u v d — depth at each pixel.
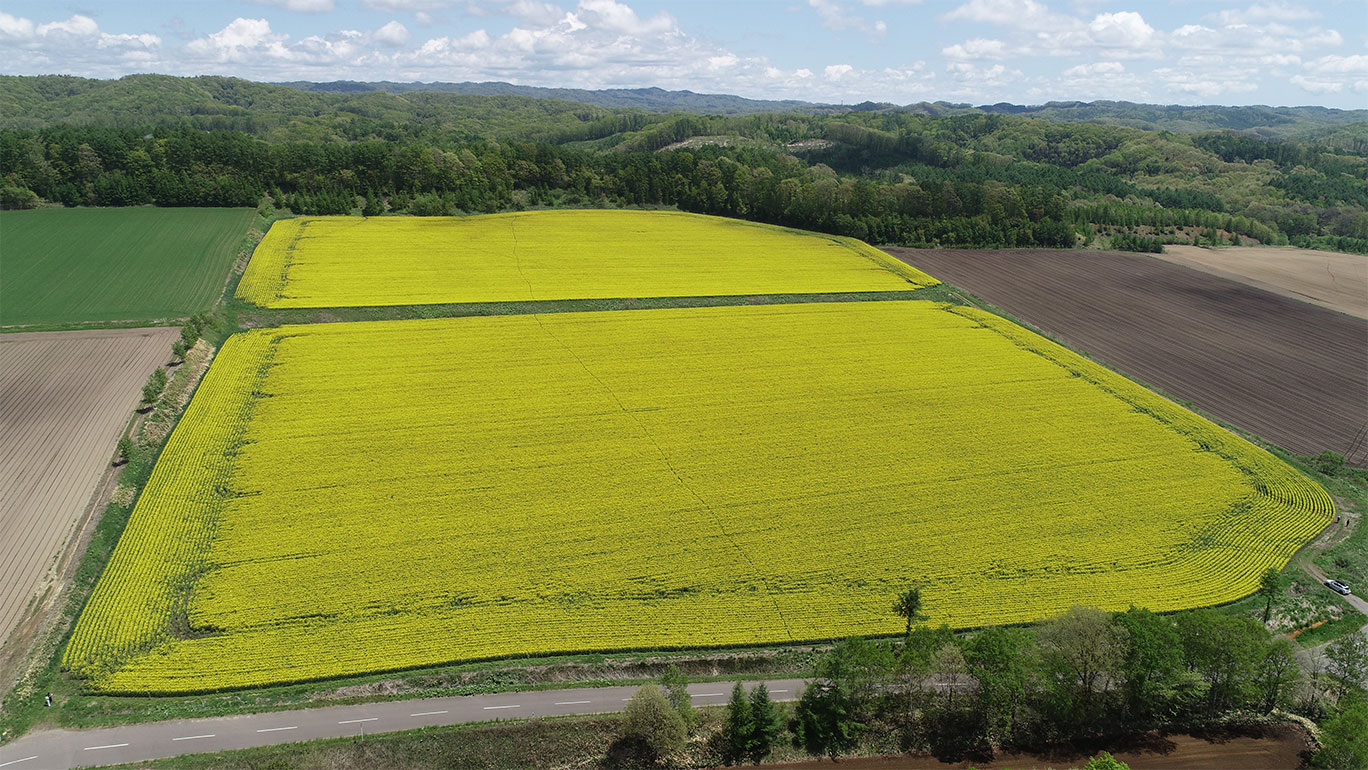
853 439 72.06
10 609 47.81
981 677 43.06
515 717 42.47
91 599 48.22
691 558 54.84
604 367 85.62
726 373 85.50
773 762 41.38
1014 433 74.56
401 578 51.31
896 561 55.53
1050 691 44.59
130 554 52.12
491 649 46.25
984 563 55.75
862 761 41.66
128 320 90.31
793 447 70.19
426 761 39.66
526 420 72.94
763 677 46.62
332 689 43.50
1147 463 70.12
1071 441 73.44
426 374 81.62
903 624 49.72
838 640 48.88
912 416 77.12
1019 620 50.53
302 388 76.94
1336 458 72.50
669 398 78.88
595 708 43.34
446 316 98.88
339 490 60.38
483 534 56.12
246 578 50.41
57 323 88.44
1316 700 45.81
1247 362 97.06
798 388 82.50
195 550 52.84
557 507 59.75
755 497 62.28
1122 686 45.66
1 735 39.72
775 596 51.78
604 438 70.38
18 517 55.97
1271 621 52.03
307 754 39.22
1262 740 43.84
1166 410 81.06
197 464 62.81
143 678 42.97
